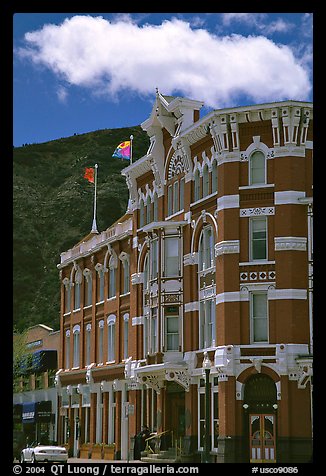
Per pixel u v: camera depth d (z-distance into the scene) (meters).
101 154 167.25
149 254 57.78
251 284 47.84
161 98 56.66
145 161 59.72
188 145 54.03
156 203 59.28
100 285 70.94
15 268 131.12
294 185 47.72
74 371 74.12
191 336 52.25
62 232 142.25
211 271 50.81
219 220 49.31
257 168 48.78
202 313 51.84
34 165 160.88
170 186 57.34
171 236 54.94
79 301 75.69
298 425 45.75
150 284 56.94
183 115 55.06
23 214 144.75
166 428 54.31
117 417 63.47
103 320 69.06
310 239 47.41
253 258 48.19
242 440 46.69
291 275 47.03
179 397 54.31
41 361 82.88
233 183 48.81
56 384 78.06
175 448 51.84
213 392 49.53
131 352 61.00
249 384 47.53
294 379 46.25
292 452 45.53
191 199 53.66
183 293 53.81
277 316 47.00
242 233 48.38
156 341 54.91
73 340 76.25
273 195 48.00
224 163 49.22
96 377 69.12
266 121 48.47
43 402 79.75
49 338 85.69
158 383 55.00
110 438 65.31
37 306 126.31
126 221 65.62
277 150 48.12
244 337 47.53
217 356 47.97
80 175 158.50
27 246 137.25
